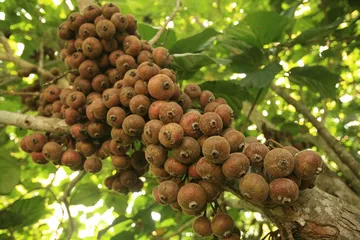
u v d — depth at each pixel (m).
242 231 0.79
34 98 0.77
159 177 0.47
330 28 0.75
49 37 0.90
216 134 0.43
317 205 0.42
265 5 1.15
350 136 1.23
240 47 0.78
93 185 0.85
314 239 0.42
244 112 1.00
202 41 0.74
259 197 0.39
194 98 0.53
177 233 0.88
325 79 0.80
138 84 0.48
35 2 0.95
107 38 0.56
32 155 0.58
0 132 0.91
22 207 0.76
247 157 0.41
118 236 0.87
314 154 0.39
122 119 0.48
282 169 0.38
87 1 0.70
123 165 0.54
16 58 0.77
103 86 0.56
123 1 1.04
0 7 0.94
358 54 1.29
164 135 0.41
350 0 0.83
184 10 1.16
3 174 0.73
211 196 0.42
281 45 0.79
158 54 0.56
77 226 1.03
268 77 0.68
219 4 1.12
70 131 0.55
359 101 1.35
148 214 0.89
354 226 0.42
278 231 0.44
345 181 0.91
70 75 0.60
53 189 1.08
